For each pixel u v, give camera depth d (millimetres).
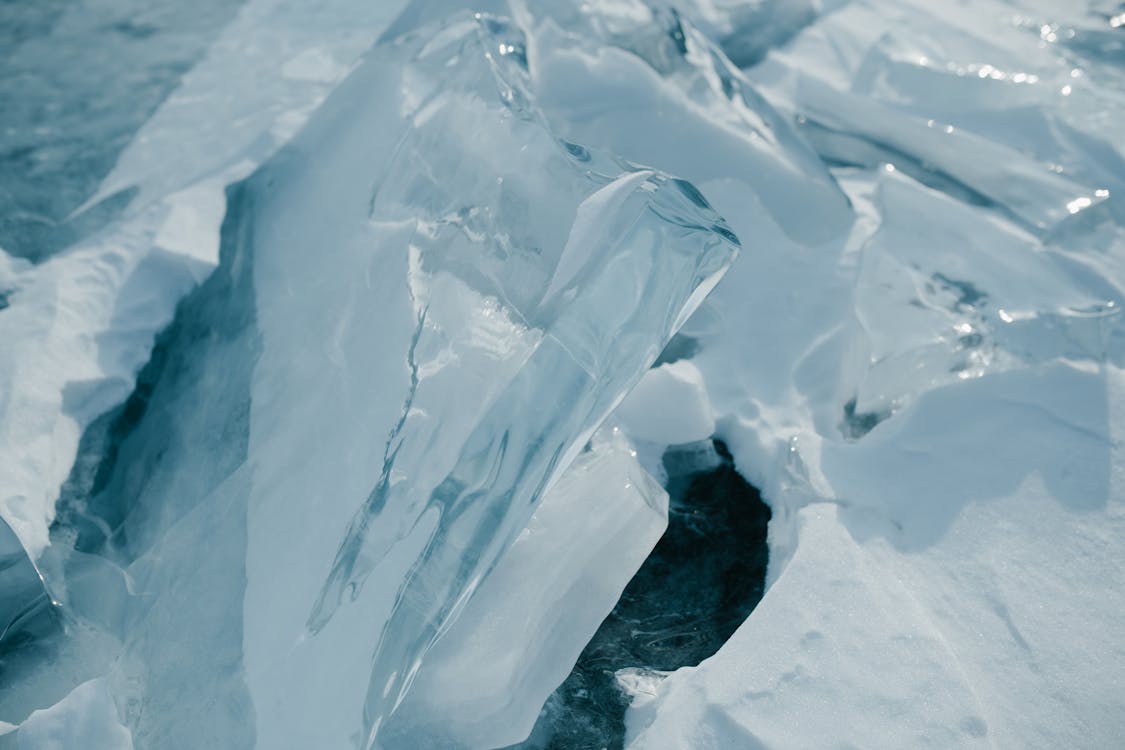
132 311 2844
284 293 2693
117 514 2627
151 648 2451
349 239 2645
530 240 2393
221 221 2951
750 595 2539
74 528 2613
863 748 2314
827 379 2770
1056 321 2705
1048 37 3725
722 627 2504
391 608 2311
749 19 3869
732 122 2979
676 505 2648
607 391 2307
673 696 2389
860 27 3826
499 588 2396
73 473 2680
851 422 2688
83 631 2506
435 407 2367
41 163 3219
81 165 3211
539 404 2305
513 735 2383
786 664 2381
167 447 2656
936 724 2332
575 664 2467
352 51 3740
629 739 2393
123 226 2953
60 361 2762
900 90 3359
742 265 2926
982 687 2381
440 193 2545
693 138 2977
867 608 2432
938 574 2486
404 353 2436
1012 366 2678
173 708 2391
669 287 2309
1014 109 3230
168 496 2590
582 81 2994
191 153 3209
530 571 2408
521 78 2785
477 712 2379
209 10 4160
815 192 2961
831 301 2863
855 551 2494
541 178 2434
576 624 2436
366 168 2715
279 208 2848
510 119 2521
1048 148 3162
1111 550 2494
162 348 2822
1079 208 2939
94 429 2734
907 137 3148
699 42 3074
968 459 2598
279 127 3178
